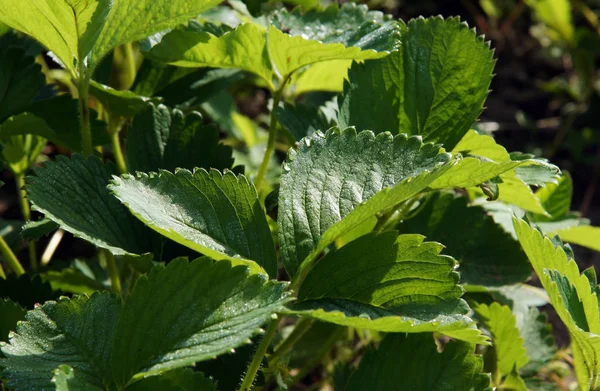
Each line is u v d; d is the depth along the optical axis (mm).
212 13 922
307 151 706
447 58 779
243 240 692
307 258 681
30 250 914
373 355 721
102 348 674
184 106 844
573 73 1579
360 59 775
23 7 730
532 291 919
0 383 683
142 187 683
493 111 1468
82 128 761
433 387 706
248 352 751
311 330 895
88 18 728
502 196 793
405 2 1558
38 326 673
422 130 775
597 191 1339
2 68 805
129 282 833
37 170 714
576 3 1586
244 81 1214
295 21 824
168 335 656
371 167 706
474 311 829
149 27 755
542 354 870
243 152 1227
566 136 1399
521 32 1629
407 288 690
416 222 843
